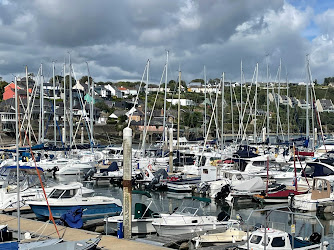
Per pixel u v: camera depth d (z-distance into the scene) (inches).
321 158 1692.9
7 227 807.1
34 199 1027.9
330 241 835.4
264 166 1716.3
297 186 1327.5
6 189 1119.0
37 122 3518.7
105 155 2201.0
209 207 1208.8
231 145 2477.9
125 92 6840.6
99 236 766.5
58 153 2242.9
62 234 778.2
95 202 1008.2
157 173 1510.8
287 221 1012.5
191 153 2377.0
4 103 3949.3
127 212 793.6
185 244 777.6
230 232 820.0
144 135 1956.2
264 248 620.7
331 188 1194.6
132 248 692.7
